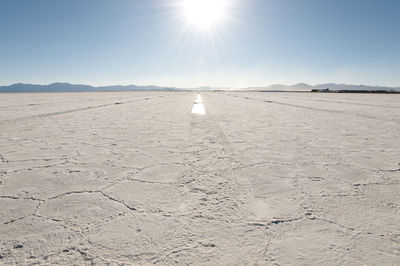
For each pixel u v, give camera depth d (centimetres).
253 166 221
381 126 469
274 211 138
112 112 739
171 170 212
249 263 97
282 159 244
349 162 234
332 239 112
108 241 112
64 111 759
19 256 102
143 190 170
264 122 523
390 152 272
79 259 100
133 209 142
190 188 172
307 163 231
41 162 237
